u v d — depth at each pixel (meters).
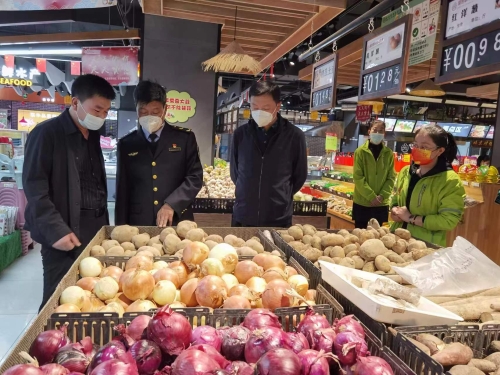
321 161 8.91
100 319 1.18
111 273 1.62
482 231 4.54
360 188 4.39
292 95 13.54
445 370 1.12
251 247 2.11
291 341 1.01
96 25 6.83
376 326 1.28
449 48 2.38
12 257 4.78
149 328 1.03
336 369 1.01
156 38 4.74
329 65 4.17
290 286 1.39
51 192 2.23
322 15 3.63
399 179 3.03
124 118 12.15
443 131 2.57
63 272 2.24
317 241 2.26
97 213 2.44
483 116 11.49
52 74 8.63
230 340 1.06
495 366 1.12
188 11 3.86
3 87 12.14
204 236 2.19
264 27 4.43
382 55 3.00
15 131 6.57
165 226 2.45
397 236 2.30
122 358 0.92
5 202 5.38
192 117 4.95
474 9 2.18
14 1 2.75
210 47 4.85
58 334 1.06
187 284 1.46
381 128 4.30
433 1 3.10
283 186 2.86
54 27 7.68
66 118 2.25
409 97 10.65
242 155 2.94
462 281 1.69
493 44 2.06
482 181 4.79
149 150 2.68
